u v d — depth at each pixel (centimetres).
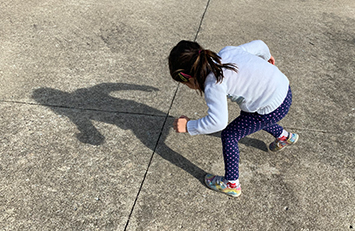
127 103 280
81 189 212
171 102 285
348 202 211
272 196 213
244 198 212
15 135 245
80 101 279
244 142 251
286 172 229
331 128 265
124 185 216
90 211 200
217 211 203
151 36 365
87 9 409
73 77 304
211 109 172
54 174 220
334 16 428
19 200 203
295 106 284
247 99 179
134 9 415
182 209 203
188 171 227
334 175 228
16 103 272
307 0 468
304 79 315
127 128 257
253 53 198
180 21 395
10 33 355
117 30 372
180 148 244
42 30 363
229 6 437
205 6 432
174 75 173
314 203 210
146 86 300
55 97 281
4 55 323
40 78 300
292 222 199
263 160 237
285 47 359
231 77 173
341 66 337
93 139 246
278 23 404
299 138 255
